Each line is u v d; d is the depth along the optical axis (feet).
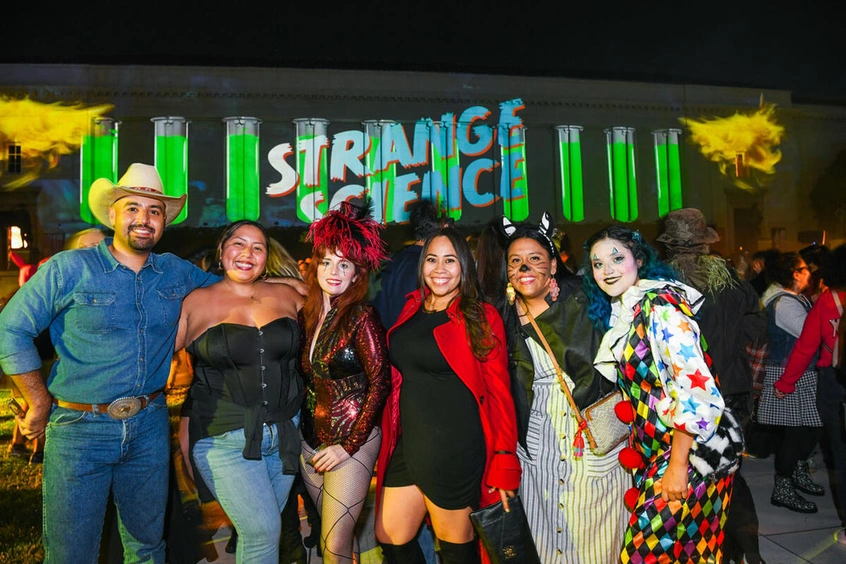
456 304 9.27
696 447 7.63
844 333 11.59
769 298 15.57
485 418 9.05
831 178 117.08
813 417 14.20
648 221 113.80
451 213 105.40
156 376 9.35
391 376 9.30
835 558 11.92
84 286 8.77
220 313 9.69
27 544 12.81
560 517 9.41
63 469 8.73
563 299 9.39
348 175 105.81
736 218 116.57
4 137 98.02
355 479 9.13
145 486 9.39
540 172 111.14
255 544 9.18
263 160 104.32
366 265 9.53
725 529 11.09
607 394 9.27
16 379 8.47
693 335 7.49
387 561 9.82
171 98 102.27
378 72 106.32
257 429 9.27
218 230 100.63
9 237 97.14
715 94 116.06
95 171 99.60
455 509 9.10
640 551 7.92
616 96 113.29
